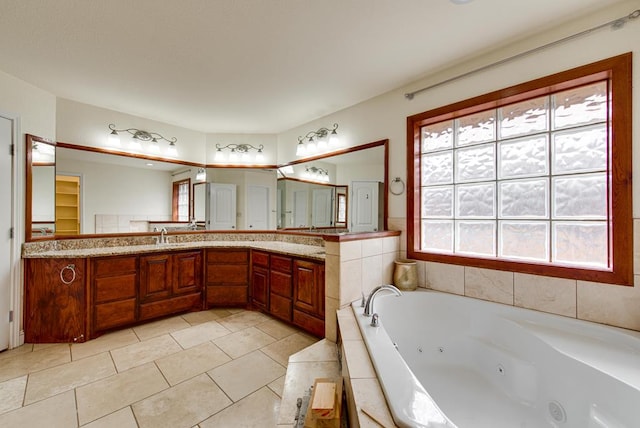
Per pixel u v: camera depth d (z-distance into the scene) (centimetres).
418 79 235
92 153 284
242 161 374
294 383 151
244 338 244
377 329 158
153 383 180
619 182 154
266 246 306
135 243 310
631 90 150
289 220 349
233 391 173
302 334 253
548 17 162
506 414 148
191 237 350
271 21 164
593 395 124
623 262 153
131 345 230
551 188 186
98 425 144
